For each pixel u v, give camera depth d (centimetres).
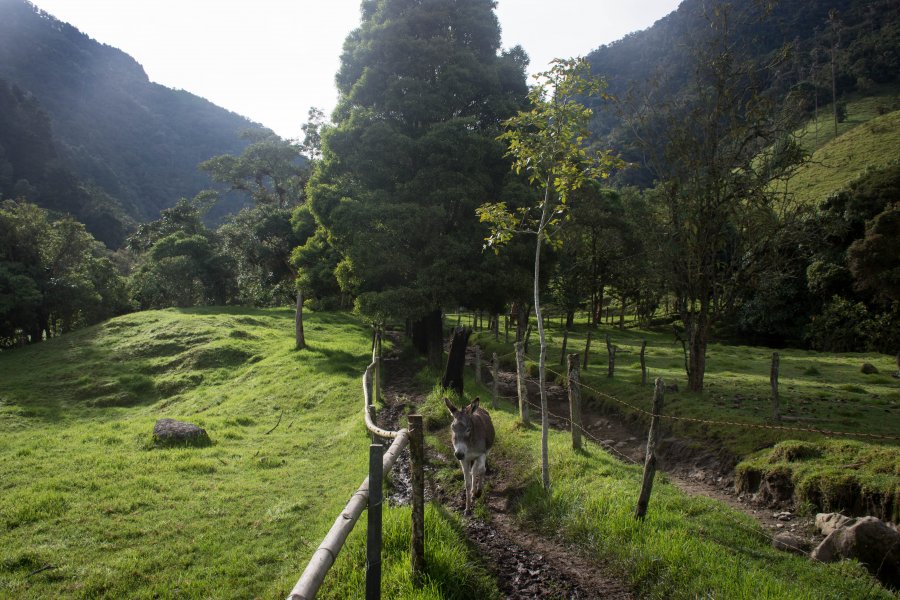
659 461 1137
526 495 820
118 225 10094
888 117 6031
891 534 609
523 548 662
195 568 616
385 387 1900
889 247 2791
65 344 3064
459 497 867
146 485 916
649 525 641
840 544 631
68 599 545
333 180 2258
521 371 1211
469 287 1850
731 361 2484
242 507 823
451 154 1955
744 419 1164
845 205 3628
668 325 4819
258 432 1449
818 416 1186
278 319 3719
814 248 3678
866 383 1812
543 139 877
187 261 4628
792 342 3884
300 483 953
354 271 2050
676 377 1862
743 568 551
